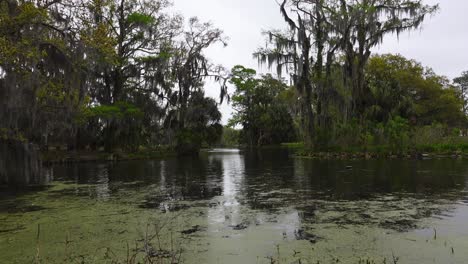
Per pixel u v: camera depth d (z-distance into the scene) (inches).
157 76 1101.1
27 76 399.5
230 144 3371.1
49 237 220.8
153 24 1103.6
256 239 207.2
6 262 179.3
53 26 439.2
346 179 471.5
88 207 311.9
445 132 1032.8
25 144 446.3
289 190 388.8
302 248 189.6
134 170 688.4
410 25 941.8
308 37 962.1
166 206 311.3
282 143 2092.8
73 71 468.4
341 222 242.1
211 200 336.8
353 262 168.7
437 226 225.1
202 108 1212.5
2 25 376.5
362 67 981.2
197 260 175.0
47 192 401.1
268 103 2026.3
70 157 919.7
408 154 856.9
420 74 1681.8
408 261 167.9
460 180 432.8
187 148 1239.5
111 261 176.1
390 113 1013.8
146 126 1149.7
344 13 911.7
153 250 191.2
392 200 314.7
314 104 1049.5
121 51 1043.9
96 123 1001.5
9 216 279.9
